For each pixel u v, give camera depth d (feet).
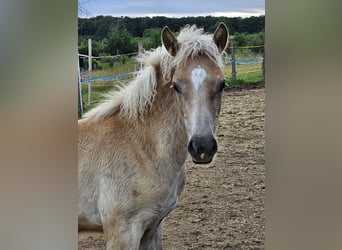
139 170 7.13
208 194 9.36
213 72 6.59
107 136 7.37
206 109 6.45
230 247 9.38
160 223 7.79
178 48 6.81
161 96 7.10
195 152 6.39
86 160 7.41
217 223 9.34
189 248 9.27
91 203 7.45
